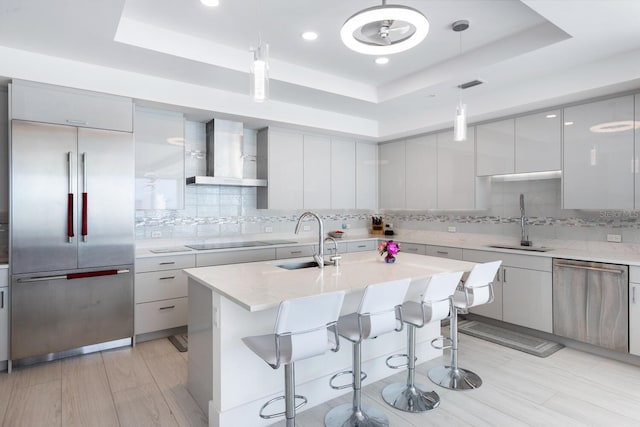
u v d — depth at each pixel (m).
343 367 2.68
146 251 3.88
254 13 2.72
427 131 5.04
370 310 2.11
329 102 4.41
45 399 2.56
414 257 3.41
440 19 2.78
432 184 5.09
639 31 2.60
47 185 3.07
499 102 3.92
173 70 3.37
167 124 3.91
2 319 2.94
